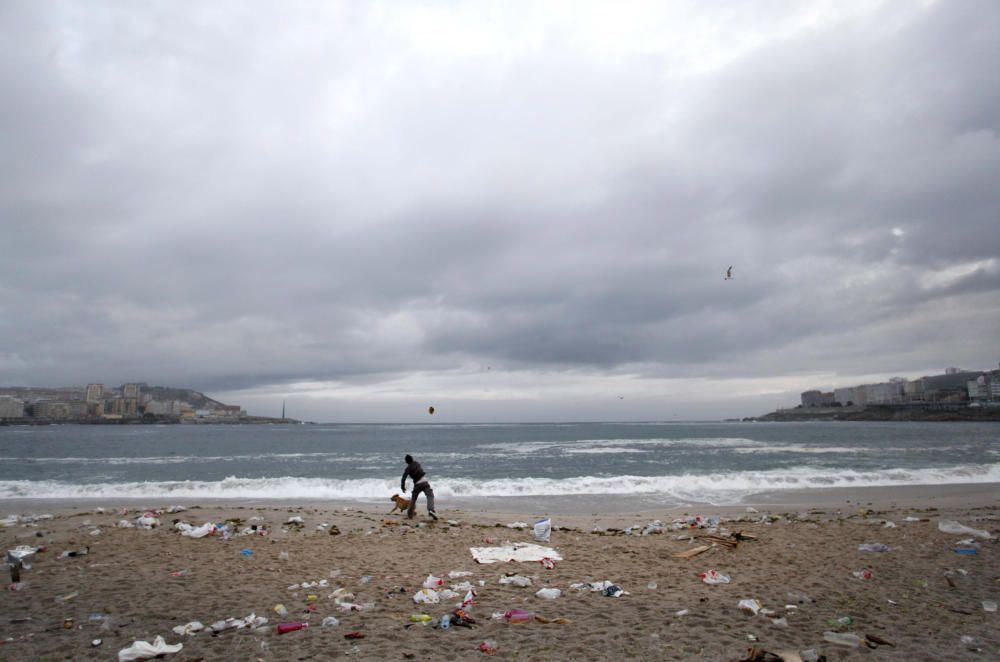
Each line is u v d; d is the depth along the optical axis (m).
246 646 5.81
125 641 5.97
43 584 8.31
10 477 30.75
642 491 22.61
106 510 17.22
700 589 8.12
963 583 8.16
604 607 7.20
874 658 5.36
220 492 22.50
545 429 151.50
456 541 12.20
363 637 6.07
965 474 25.75
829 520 15.05
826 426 156.62
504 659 5.44
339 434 106.06
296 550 11.12
